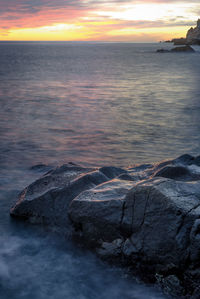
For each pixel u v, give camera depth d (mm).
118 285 4312
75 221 5051
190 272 3996
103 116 17625
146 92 27172
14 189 7422
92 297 4094
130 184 5508
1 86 29844
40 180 6293
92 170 6621
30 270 4559
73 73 44781
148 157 10484
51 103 21547
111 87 30344
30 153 10820
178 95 25391
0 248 5043
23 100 22531
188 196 4426
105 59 86312
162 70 51094
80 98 23812
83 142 12367
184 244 4008
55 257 4863
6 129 14383
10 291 4164
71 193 5574
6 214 6148
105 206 4746
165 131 14234
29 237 5387
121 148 11555
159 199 4277
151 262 4289
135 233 4465
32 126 15062
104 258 4711
